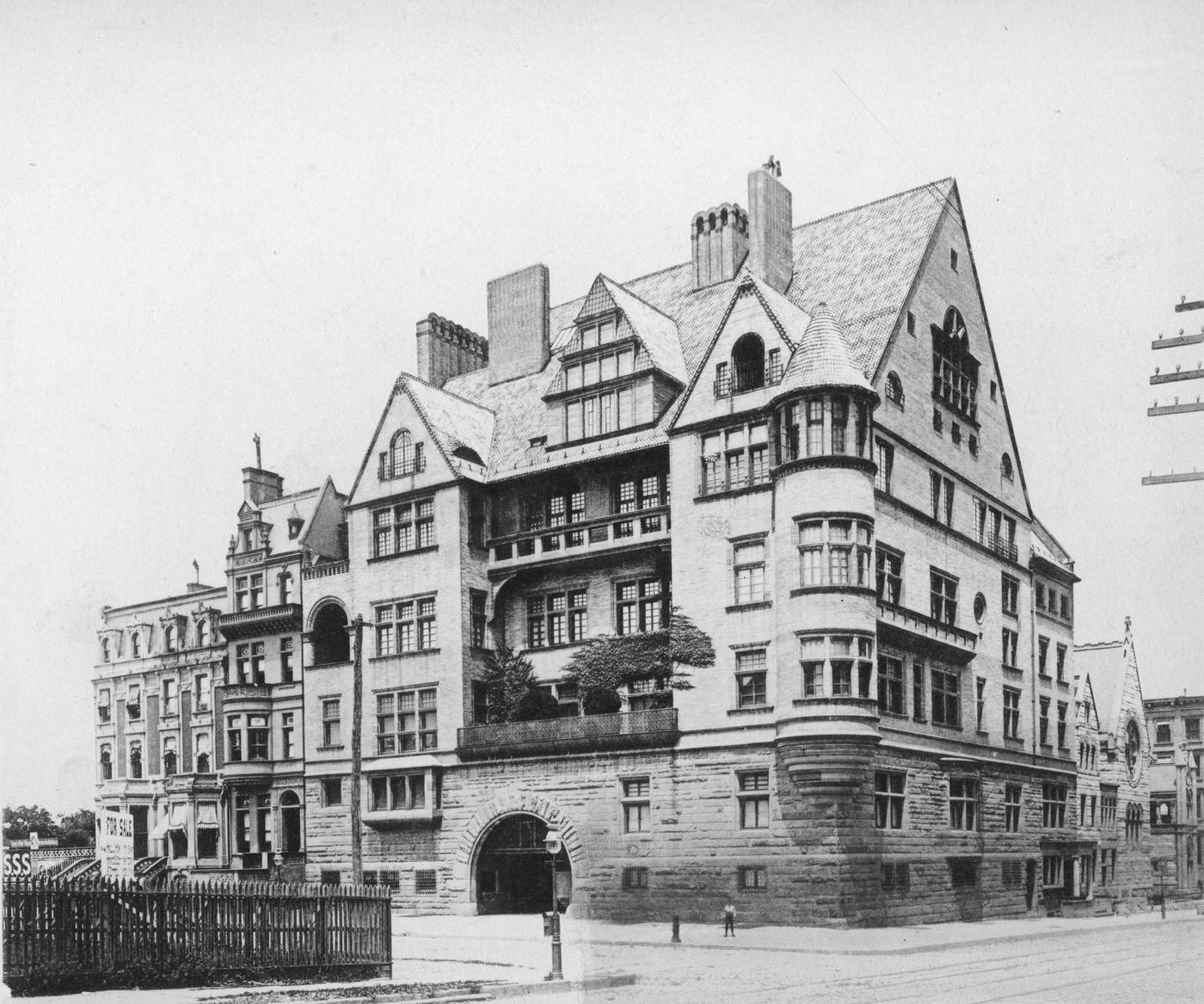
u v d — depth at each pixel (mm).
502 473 62906
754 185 61312
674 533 53750
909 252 57406
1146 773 55375
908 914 49156
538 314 68938
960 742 55250
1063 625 64938
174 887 25844
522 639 61750
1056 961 31562
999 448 63031
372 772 62688
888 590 51562
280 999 23781
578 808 54750
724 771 50375
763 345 52812
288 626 69625
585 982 22734
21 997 22891
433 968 31750
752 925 33781
